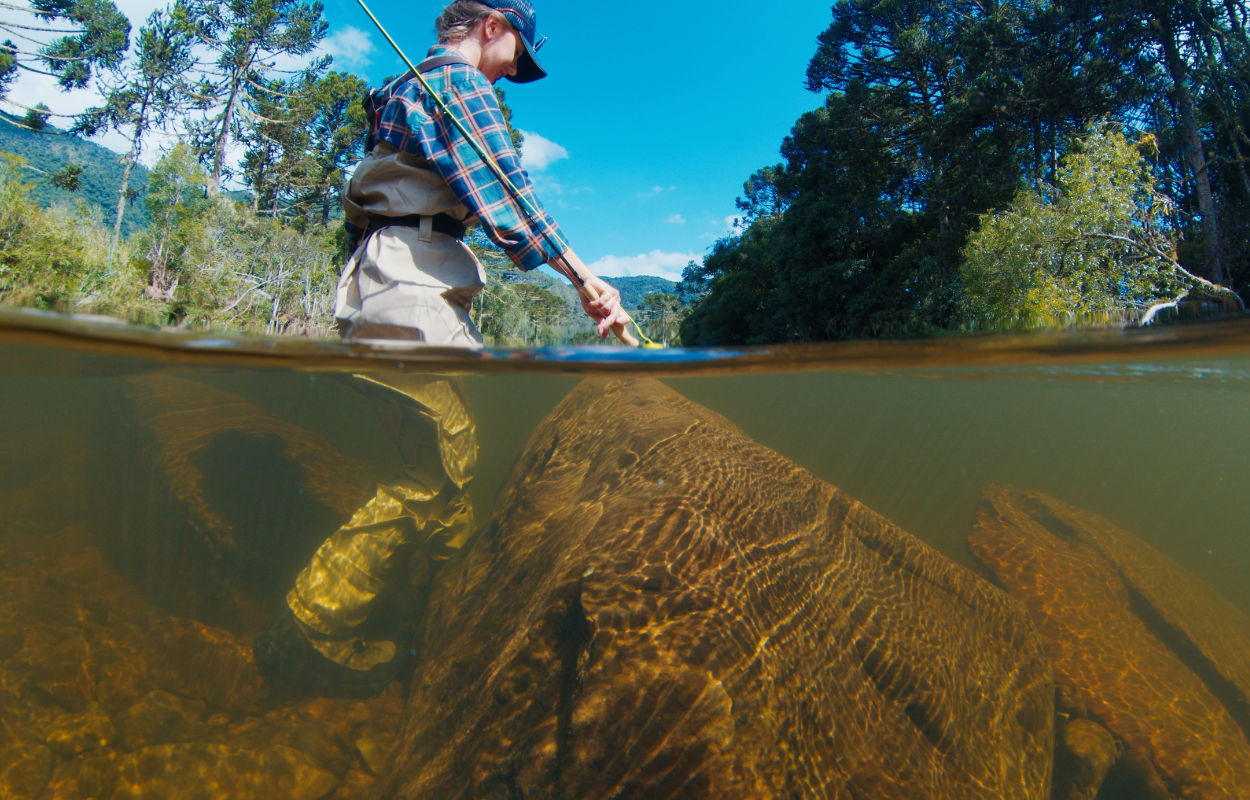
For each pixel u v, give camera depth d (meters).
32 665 4.22
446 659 3.99
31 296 3.35
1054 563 6.58
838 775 2.74
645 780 2.47
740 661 2.86
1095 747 3.97
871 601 3.83
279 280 22.41
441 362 2.68
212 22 36.44
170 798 3.38
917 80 27.61
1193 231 18.56
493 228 1.94
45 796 3.33
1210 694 4.86
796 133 30.95
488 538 5.29
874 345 2.99
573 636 3.11
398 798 3.13
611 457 4.72
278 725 4.18
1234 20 18.81
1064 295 14.38
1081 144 15.82
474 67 2.09
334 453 7.51
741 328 35.28
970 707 3.58
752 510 3.87
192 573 5.52
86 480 8.22
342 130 40.56
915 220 27.05
